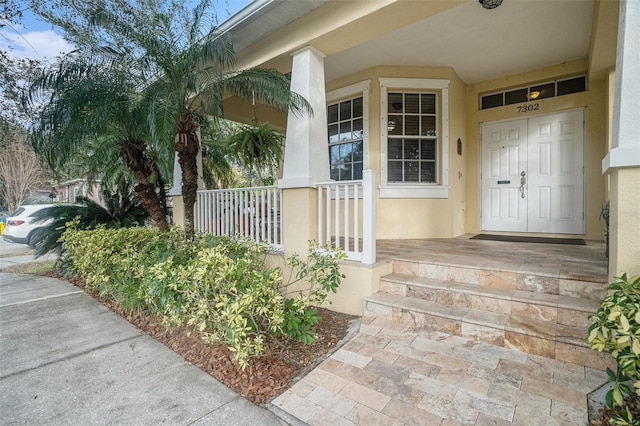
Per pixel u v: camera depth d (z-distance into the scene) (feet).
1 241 37.27
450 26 13.28
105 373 7.59
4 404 6.45
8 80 16.58
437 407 5.93
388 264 11.12
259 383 7.00
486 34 13.85
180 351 8.71
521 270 9.19
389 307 9.50
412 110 17.52
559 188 16.52
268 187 13.00
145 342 9.33
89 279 13.24
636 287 4.99
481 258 11.12
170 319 9.01
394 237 17.21
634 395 5.56
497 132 18.25
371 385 6.70
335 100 19.16
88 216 19.36
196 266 8.77
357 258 10.75
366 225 10.37
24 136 20.93
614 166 5.86
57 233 18.43
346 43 11.68
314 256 9.99
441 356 7.61
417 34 13.88
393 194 17.16
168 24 12.83
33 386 7.08
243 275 8.73
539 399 5.98
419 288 9.86
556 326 7.64
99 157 17.98
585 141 15.74
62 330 10.25
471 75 17.84
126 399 6.56
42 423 5.89
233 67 13.74
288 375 7.27
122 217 20.63
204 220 16.46
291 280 12.07
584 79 15.99
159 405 6.33
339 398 6.34
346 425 5.63
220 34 12.38
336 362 7.61
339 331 9.36
